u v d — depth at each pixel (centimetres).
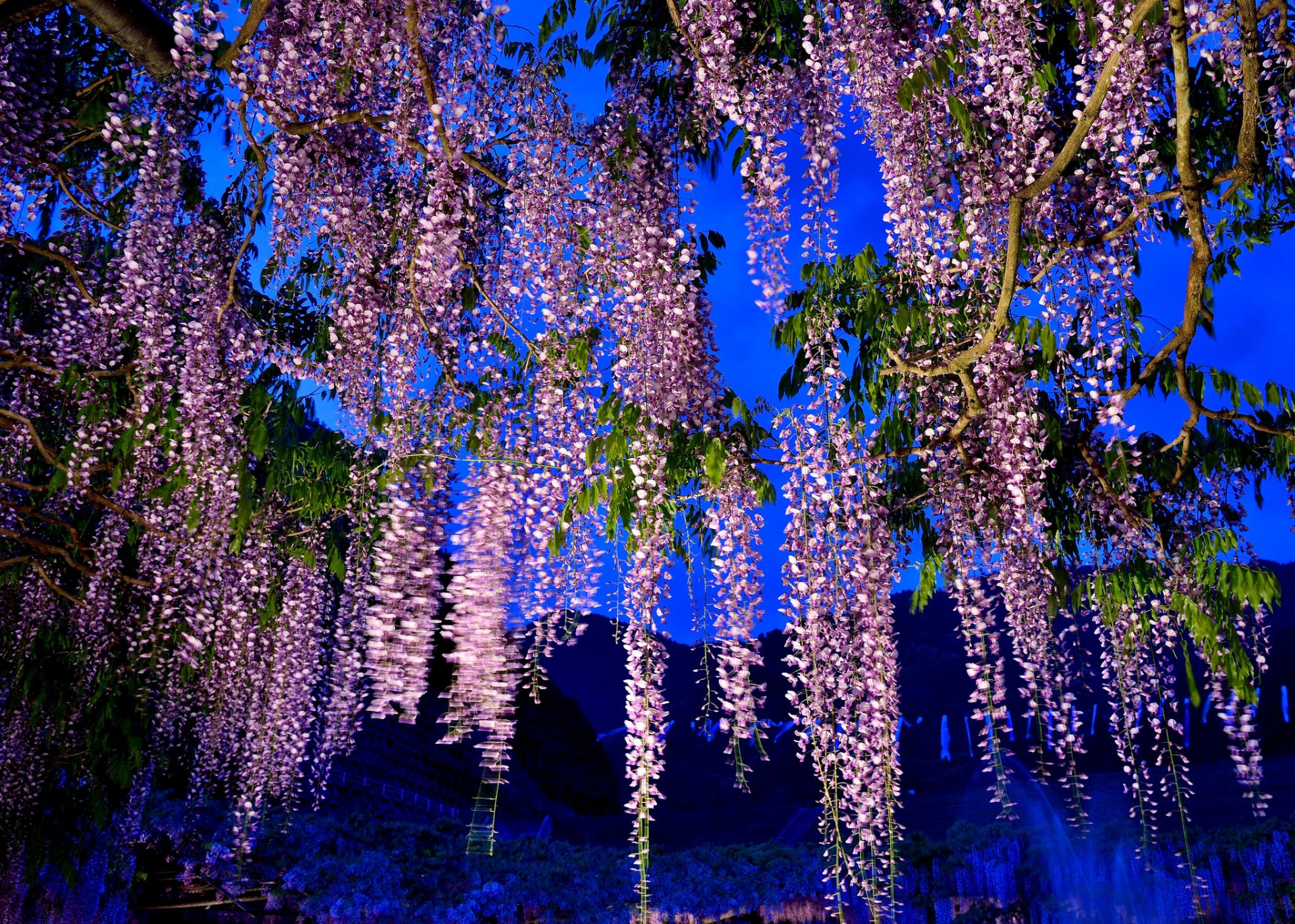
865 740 291
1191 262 283
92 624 531
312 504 520
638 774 282
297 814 920
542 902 865
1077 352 335
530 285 347
